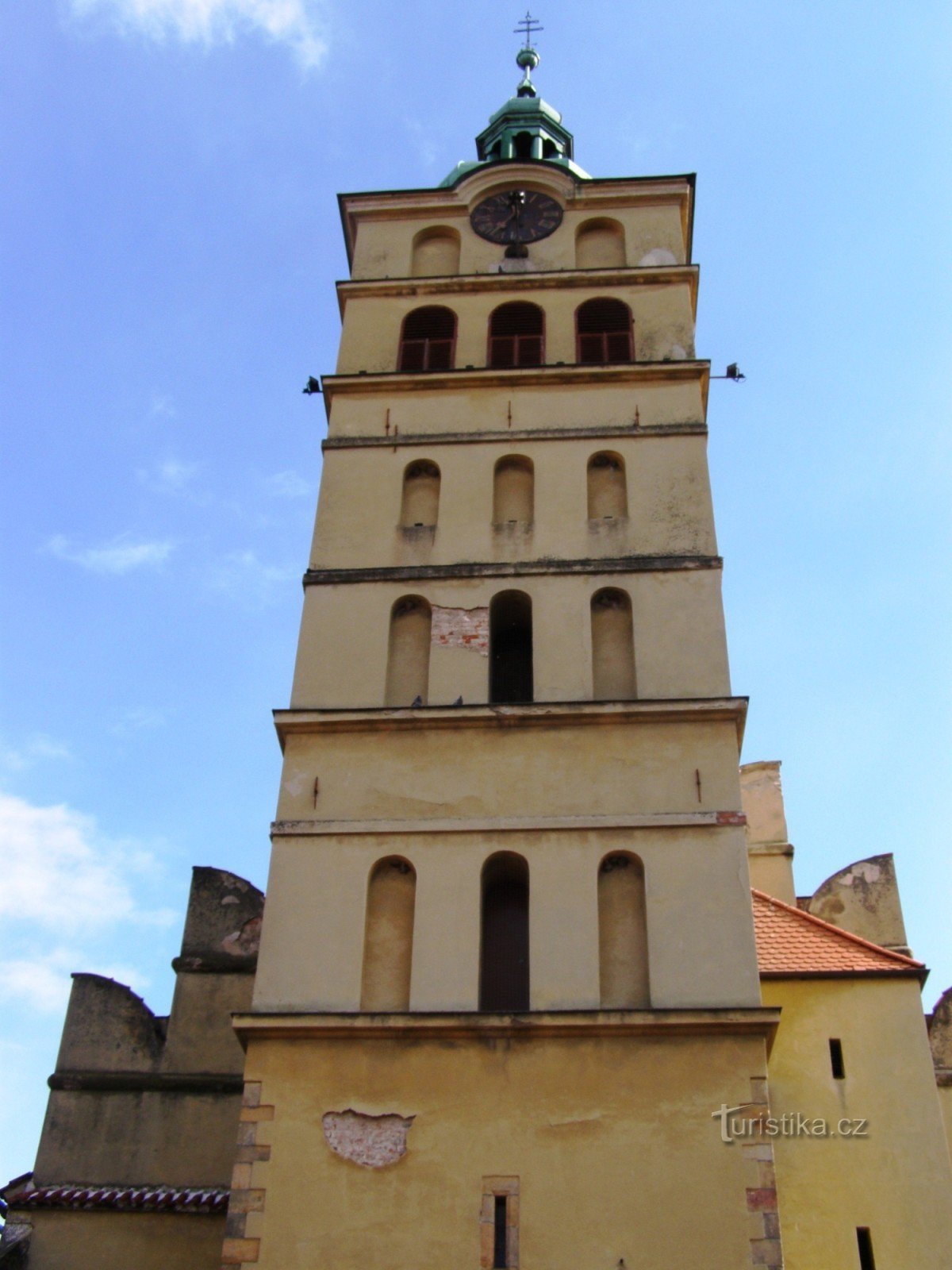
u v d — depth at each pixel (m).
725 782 28.16
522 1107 24.64
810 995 29.02
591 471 34.28
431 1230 23.58
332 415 35.78
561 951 26.41
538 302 38.16
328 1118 24.75
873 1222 26.50
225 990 31.69
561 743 28.88
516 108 47.50
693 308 38.91
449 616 31.38
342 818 28.28
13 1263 27.84
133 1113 30.12
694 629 30.72
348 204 41.50
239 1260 23.45
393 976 26.75
